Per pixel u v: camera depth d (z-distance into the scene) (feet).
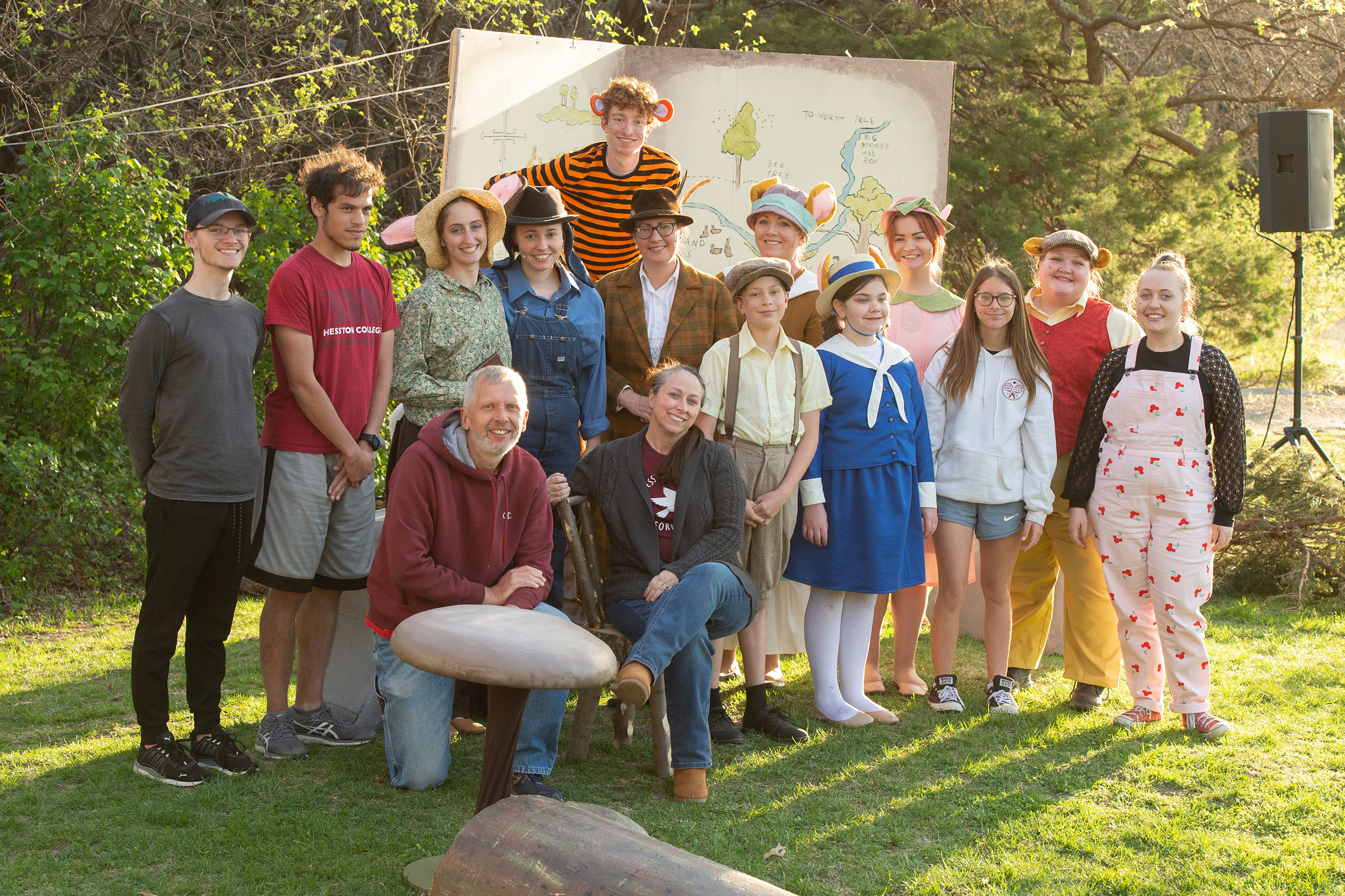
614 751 12.60
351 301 12.00
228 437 11.05
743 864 9.62
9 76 29.27
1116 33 51.98
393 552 10.53
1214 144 54.03
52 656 16.10
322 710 12.56
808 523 13.37
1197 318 44.57
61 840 9.71
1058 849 10.04
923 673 16.08
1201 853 9.88
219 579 11.32
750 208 20.71
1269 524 20.65
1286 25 44.88
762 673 13.37
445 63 37.45
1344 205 53.93
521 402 10.67
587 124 20.20
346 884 9.07
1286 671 15.47
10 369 19.74
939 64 20.72
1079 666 14.30
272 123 32.83
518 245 13.24
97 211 19.60
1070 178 40.86
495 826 7.77
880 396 13.51
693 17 43.21
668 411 11.93
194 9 33.09
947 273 42.34
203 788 10.89
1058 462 14.49
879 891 9.21
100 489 20.72
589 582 12.09
